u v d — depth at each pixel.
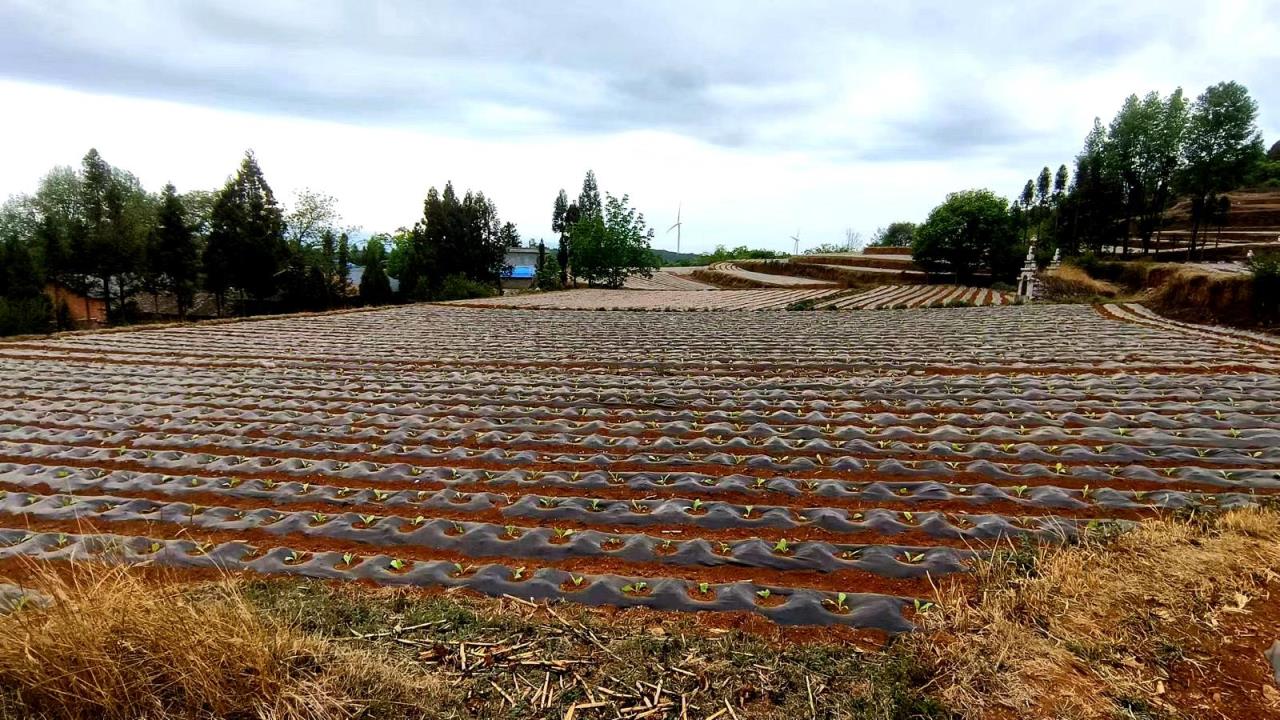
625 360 10.84
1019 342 11.86
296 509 4.79
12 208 41.62
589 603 3.36
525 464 5.75
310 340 13.67
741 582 3.52
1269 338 11.77
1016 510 4.46
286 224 41.22
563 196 51.59
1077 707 2.40
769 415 7.13
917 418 6.85
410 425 7.01
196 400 8.17
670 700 2.52
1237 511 4.01
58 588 2.73
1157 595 3.07
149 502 4.79
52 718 2.33
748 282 42.47
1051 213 44.56
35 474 5.48
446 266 38.97
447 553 4.03
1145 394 7.47
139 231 30.42
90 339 13.63
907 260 43.91
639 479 5.23
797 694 2.54
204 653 2.47
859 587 3.52
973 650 2.75
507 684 2.62
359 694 2.50
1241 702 2.38
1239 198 41.31
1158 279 21.45
